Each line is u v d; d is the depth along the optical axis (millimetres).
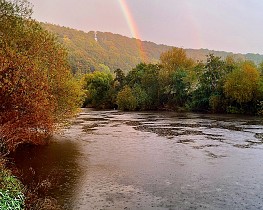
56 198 16688
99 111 89750
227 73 80812
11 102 18328
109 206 15781
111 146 31688
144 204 16109
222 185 19250
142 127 47812
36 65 19938
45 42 25281
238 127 46562
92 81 117000
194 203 16297
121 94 97750
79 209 15281
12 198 11586
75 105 33500
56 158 25875
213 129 44625
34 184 18938
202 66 92938
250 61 79438
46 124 21797
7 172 15742
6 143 20141
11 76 18078
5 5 24688
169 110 90812
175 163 24750
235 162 25000
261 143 33281
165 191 18141
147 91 97938
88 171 22188
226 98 76562
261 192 17984
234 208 15648
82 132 42062
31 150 28766
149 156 27234
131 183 19562
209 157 26844
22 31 24406
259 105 68062
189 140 35469
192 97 85562
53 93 27031
